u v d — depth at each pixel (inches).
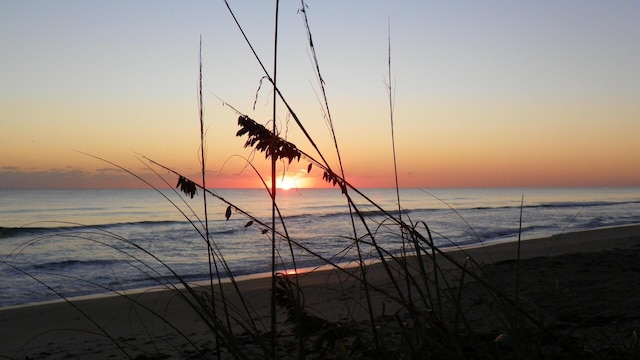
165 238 987.9
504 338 87.5
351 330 82.7
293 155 71.4
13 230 986.1
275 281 78.8
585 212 1985.7
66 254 783.7
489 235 1043.3
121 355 211.9
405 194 5467.5
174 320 301.3
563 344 92.4
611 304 192.2
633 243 725.9
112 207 2556.6
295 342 167.3
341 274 345.1
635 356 92.7
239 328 212.4
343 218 1473.9
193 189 76.2
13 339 295.4
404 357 83.7
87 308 386.9
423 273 84.4
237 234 1016.2
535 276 270.8
